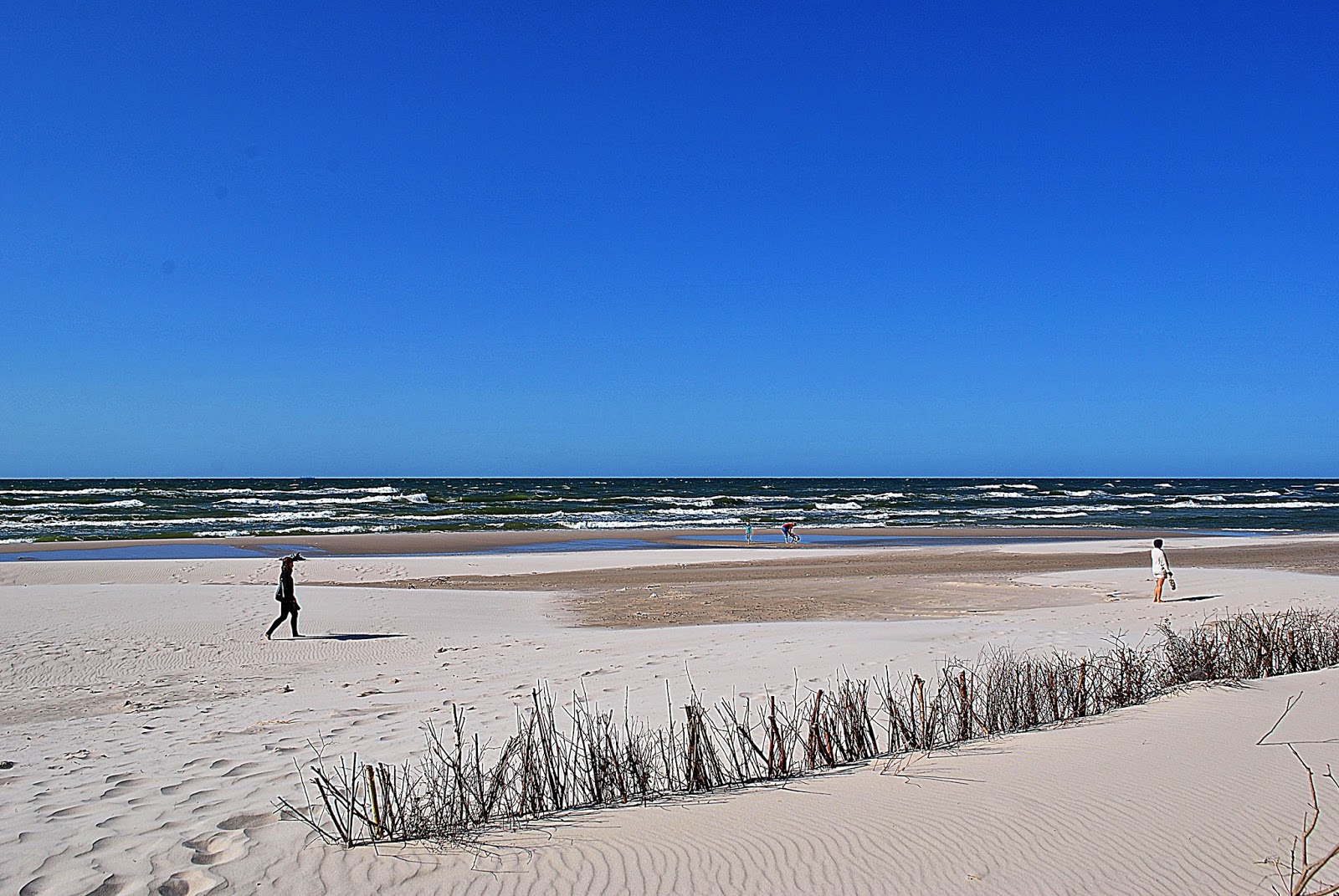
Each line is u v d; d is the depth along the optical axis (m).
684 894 3.81
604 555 35.56
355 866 4.27
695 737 5.74
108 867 4.52
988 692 7.43
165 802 6.03
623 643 14.62
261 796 5.99
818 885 3.87
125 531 50.03
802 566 31.44
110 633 16.50
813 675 10.06
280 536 47.66
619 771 5.54
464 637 16.47
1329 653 9.92
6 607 19.16
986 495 100.31
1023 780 5.21
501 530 52.69
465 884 3.98
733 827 4.57
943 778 5.34
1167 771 5.30
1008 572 28.25
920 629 14.62
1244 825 4.43
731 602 22.27
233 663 14.10
